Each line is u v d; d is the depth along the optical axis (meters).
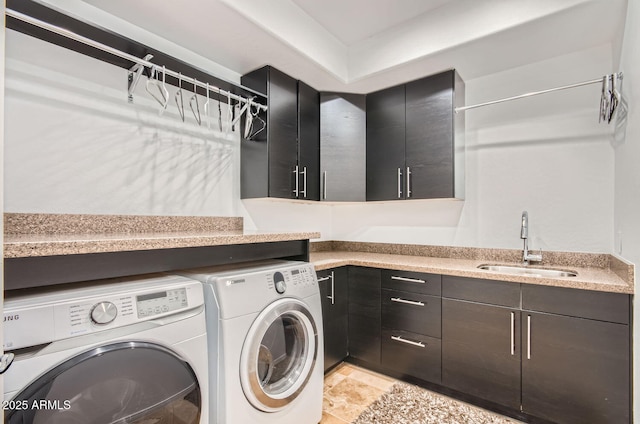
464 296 1.91
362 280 2.35
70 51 1.55
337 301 2.30
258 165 2.22
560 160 2.12
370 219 3.00
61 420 0.84
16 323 0.81
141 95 1.81
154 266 1.23
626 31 1.56
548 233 2.16
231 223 2.25
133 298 1.04
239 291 1.33
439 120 2.29
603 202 1.98
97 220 1.61
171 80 1.89
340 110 2.62
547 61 2.16
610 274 1.75
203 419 1.18
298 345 1.60
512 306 1.75
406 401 1.93
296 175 2.37
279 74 2.27
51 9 1.27
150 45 1.81
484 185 2.40
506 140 2.32
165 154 1.92
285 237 1.74
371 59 2.35
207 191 2.14
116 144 1.70
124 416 0.95
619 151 1.75
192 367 1.14
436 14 2.05
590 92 2.03
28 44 1.42
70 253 0.99
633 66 1.44
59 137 1.50
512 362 1.74
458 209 2.52
